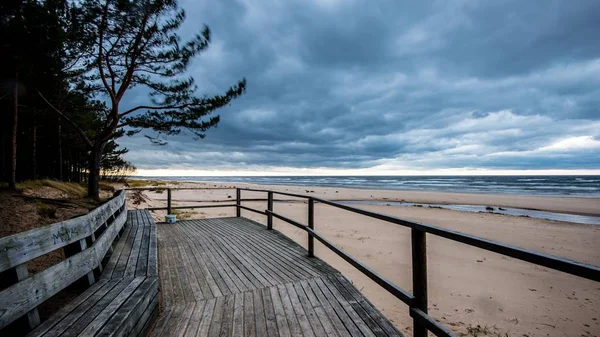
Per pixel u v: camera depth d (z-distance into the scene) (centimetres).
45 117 1225
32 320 170
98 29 946
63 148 2016
